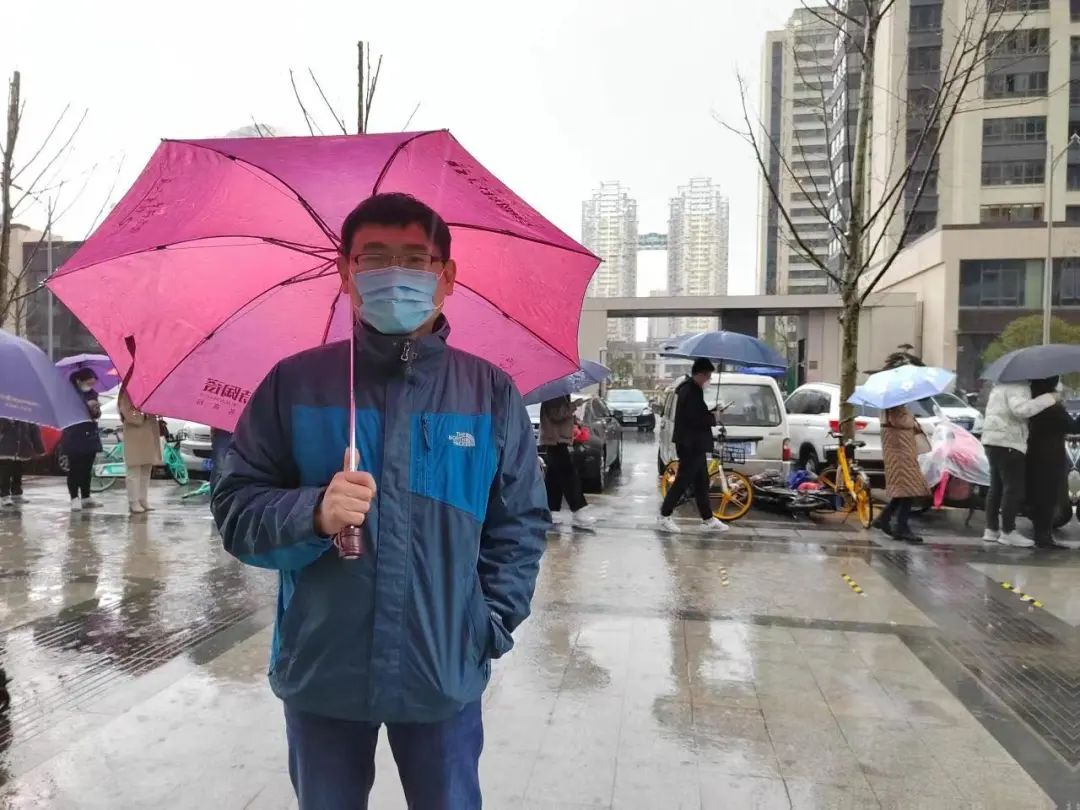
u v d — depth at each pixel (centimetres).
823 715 391
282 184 182
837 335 3609
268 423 186
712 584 637
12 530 837
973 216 4916
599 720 382
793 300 3578
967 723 384
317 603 177
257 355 218
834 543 803
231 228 188
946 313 3656
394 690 175
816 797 315
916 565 711
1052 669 459
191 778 322
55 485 1213
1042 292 3588
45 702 395
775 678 439
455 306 229
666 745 358
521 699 406
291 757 196
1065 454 796
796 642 499
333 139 175
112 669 439
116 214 182
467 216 192
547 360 235
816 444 1211
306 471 181
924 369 812
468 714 194
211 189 182
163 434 1095
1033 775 335
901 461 815
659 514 998
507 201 188
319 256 207
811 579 656
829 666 458
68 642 485
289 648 181
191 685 416
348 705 177
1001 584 646
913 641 504
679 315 3750
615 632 513
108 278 190
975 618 555
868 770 337
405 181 183
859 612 565
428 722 182
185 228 185
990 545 802
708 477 873
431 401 183
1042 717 394
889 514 842
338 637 175
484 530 198
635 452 1969
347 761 188
